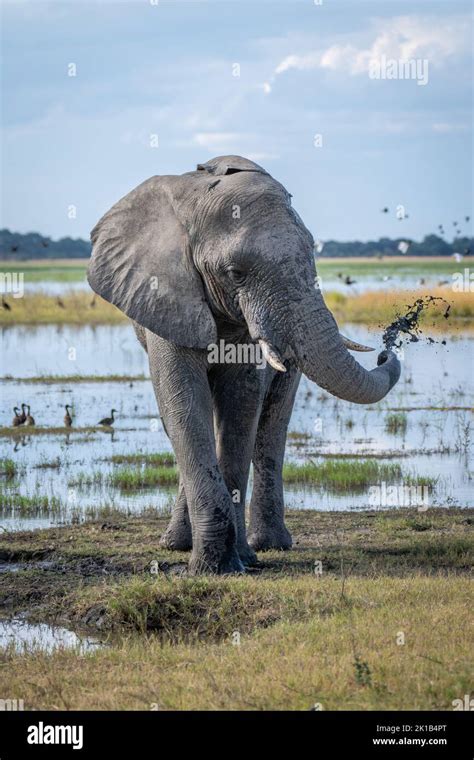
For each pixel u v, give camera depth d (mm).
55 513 24750
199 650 14766
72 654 15039
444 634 14125
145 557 19828
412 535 21203
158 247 18141
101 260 18703
